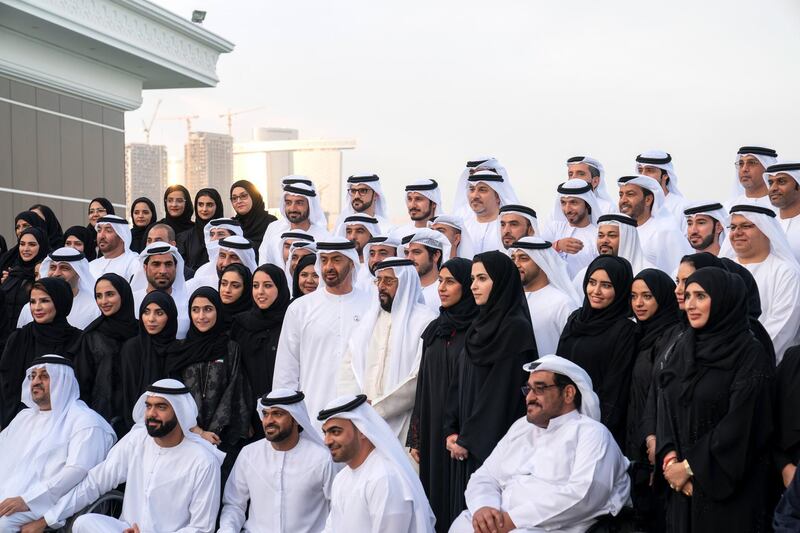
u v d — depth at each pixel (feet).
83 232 35.45
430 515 18.43
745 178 29.19
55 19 64.90
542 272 22.44
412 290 22.67
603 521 17.78
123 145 82.12
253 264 29.27
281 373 24.27
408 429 21.99
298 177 33.55
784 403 15.97
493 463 18.92
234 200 36.14
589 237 29.14
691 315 16.53
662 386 17.04
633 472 17.98
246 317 25.16
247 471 21.12
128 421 24.18
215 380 23.32
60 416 23.80
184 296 28.45
